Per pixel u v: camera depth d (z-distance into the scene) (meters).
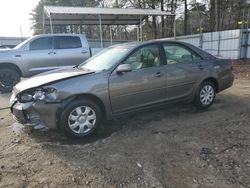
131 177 3.27
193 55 5.68
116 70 4.64
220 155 3.71
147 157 3.72
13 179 3.33
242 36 15.48
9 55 9.12
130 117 5.42
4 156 3.95
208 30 33.00
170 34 33.84
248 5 30.97
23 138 4.58
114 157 3.75
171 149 3.93
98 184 3.16
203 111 5.71
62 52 9.91
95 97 4.46
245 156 3.67
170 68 5.21
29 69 9.47
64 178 3.30
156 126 4.87
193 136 4.35
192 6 32.78
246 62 14.74
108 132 4.69
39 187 3.14
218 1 29.84
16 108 4.39
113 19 22.19
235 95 7.06
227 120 5.04
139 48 4.97
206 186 3.08
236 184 3.11
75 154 3.90
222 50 16.84
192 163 3.54
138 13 19.08
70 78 4.33
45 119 4.21
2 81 9.24
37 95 4.21
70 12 17.09
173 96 5.33
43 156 3.88
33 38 9.59
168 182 3.17
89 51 10.41
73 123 4.34
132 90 4.76
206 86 5.77
